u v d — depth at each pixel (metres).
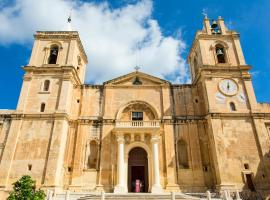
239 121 31.11
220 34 38.44
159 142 32.41
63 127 30.58
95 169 30.84
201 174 30.45
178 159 32.03
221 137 30.02
